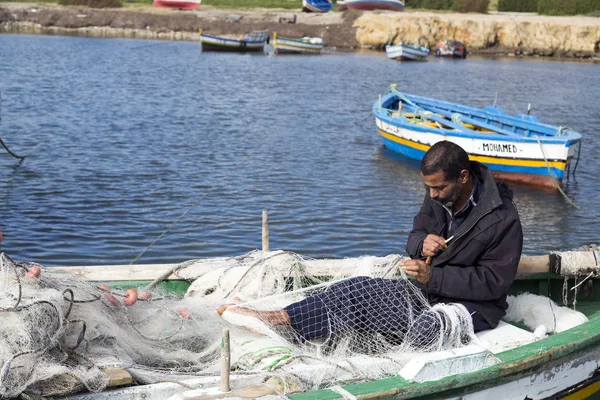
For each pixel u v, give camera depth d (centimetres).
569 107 2748
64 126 2005
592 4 6456
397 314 474
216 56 4638
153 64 3956
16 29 6038
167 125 2077
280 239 1070
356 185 1447
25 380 356
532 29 5612
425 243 473
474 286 468
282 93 2919
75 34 5909
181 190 1345
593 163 1767
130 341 440
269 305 496
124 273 567
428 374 396
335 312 470
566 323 527
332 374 420
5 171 1448
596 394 501
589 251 594
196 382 388
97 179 1405
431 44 5669
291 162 1645
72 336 403
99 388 371
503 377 423
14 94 2611
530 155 1519
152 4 6912
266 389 366
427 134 1664
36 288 409
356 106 2612
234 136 1948
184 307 489
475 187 471
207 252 1002
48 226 1097
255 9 6788
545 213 1323
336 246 1048
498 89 3291
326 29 5909
